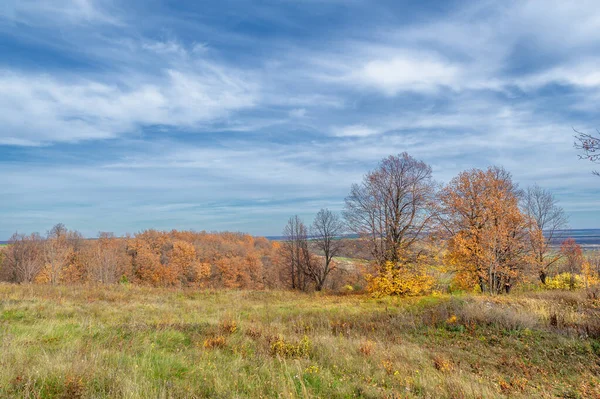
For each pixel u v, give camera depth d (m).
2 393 5.05
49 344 8.77
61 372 5.85
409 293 25.31
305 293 29.62
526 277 28.50
